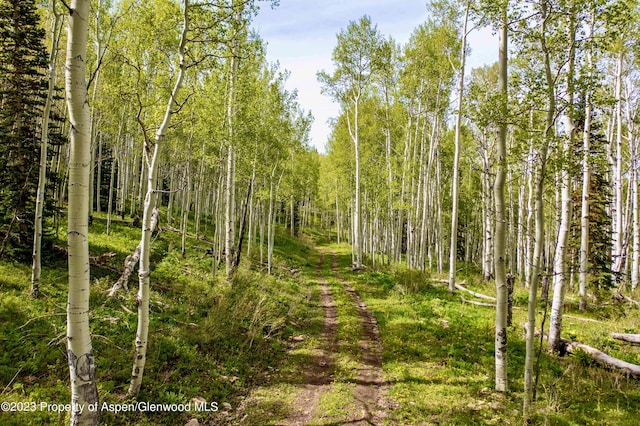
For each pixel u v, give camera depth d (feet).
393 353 32.65
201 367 27.78
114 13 59.72
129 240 61.46
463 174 109.19
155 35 33.88
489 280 67.31
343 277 75.97
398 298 52.90
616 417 21.22
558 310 31.55
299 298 54.49
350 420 22.25
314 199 178.29
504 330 25.49
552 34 23.91
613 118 63.67
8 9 37.50
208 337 31.24
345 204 132.46
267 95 66.69
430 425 21.29
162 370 26.21
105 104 62.44
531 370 22.34
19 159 38.91
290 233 153.79
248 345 33.27
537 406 22.67
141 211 86.43
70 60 14.94
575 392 24.41
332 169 113.09
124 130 74.95
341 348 34.47
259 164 66.18
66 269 39.91
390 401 24.53
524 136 23.21
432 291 57.06
